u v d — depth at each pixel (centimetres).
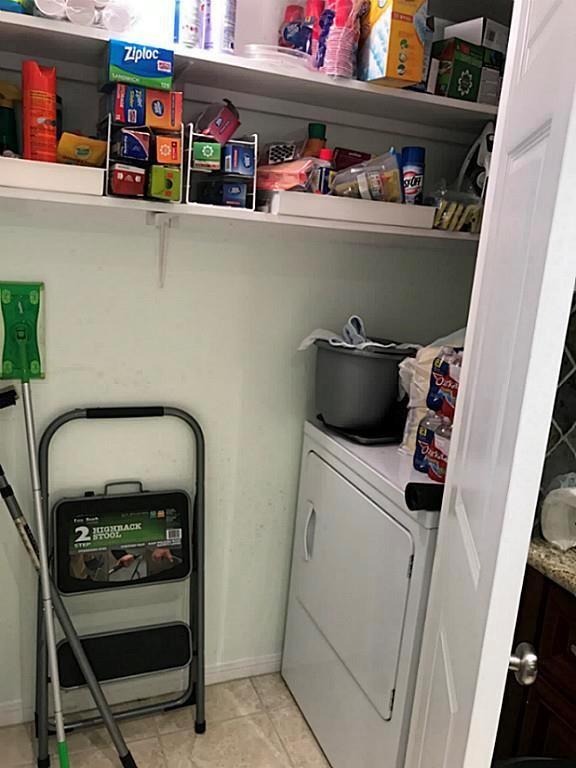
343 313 200
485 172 180
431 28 172
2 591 180
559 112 69
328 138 186
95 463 182
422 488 135
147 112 137
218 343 187
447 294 212
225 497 200
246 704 206
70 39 135
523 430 71
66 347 172
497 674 79
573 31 68
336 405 177
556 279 67
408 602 143
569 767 117
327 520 184
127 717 190
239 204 156
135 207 143
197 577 191
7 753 180
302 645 202
